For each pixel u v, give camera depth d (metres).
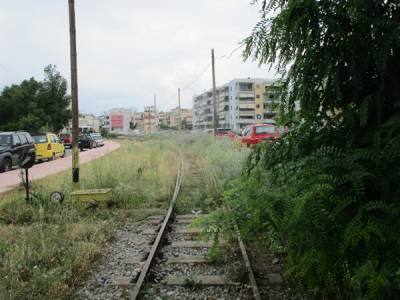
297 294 3.89
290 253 3.59
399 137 2.58
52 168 18.02
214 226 3.88
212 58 31.64
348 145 3.03
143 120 171.50
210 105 132.62
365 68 3.02
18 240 5.86
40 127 54.84
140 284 4.15
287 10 2.93
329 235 2.86
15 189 11.10
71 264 4.87
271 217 3.16
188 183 11.63
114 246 5.91
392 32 2.68
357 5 2.71
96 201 8.54
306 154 3.51
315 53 3.09
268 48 3.32
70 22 10.78
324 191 2.80
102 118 185.50
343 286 3.31
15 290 4.09
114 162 15.36
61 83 63.47
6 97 58.19
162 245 5.88
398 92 2.93
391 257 2.45
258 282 4.25
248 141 18.98
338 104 3.38
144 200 9.30
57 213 7.73
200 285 4.27
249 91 103.88
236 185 4.60
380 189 2.79
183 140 35.81
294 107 3.68
